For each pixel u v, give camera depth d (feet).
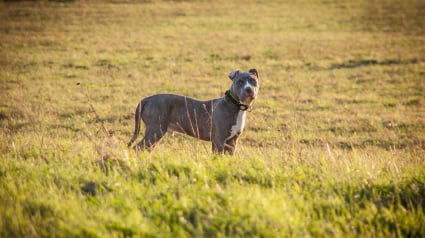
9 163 25.30
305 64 90.99
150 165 25.13
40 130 49.52
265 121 57.16
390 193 22.35
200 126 34.63
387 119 59.62
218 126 33.47
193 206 20.42
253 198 20.79
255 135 50.47
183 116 34.81
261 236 18.79
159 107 34.60
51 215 19.99
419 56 94.94
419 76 82.84
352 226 19.74
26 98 66.33
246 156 28.68
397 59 93.45
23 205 20.72
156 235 18.44
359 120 59.00
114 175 23.66
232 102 33.30
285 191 22.43
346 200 22.06
